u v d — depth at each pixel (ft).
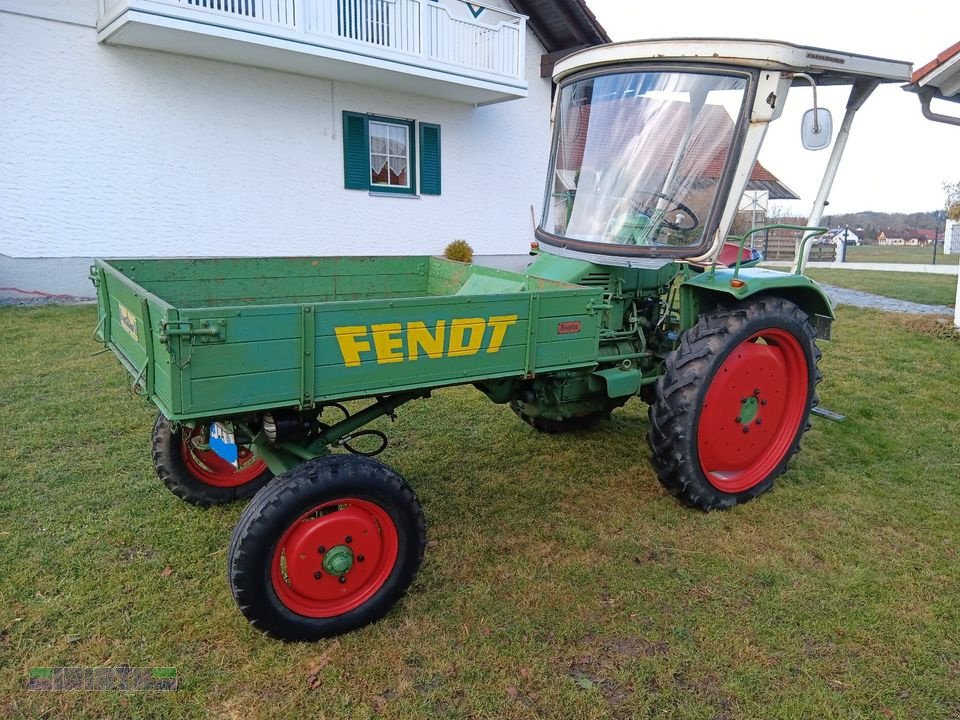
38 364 19.45
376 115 37.73
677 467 11.11
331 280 12.94
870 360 21.33
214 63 31.91
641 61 11.24
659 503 11.91
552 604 8.98
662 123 11.19
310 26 31.32
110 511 11.14
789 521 11.29
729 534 10.87
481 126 42.32
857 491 12.42
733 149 10.60
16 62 27.32
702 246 10.92
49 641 8.07
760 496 12.15
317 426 9.43
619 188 11.62
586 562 10.00
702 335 11.20
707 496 11.43
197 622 8.47
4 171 27.86
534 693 7.45
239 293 11.96
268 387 7.37
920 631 8.51
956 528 11.06
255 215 34.58
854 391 18.20
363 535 8.32
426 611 8.83
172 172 31.76
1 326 23.91
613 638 8.34
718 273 12.20
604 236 11.74
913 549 10.43
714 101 10.69
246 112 33.27
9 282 28.60
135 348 8.45
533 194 45.73
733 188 10.68
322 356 7.63
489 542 10.53
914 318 27.07
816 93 10.39
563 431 15.26
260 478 11.69
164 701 7.23
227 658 7.89
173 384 6.79
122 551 10.02
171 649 8.00
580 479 12.89
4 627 8.27
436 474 13.07
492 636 8.34
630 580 9.53
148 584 9.21
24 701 7.15
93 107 29.30
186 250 32.83
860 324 26.81
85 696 7.25
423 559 9.87
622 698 7.39
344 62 32.42
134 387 8.24
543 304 9.25
